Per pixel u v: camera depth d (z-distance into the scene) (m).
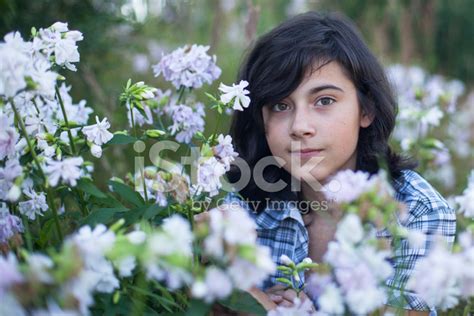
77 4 3.02
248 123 1.88
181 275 1.05
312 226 1.82
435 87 3.30
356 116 1.72
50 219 1.53
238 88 1.64
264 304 1.45
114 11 3.24
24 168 1.36
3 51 1.21
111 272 1.09
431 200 1.72
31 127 1.50
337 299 1.09
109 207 1.58
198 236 1.06
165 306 1.26
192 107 1.99
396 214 1.40
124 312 1.21
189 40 4.15
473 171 1.81
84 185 1.37
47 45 1.50
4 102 1.37
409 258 1.55
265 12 4.36
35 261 0.98
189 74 1.88
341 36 1.75
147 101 1.94
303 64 1.67
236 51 4.09
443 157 2.73
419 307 1.51
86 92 2.92
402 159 1.92
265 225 1.78
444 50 6.38
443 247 1.10
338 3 5.55
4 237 1.41
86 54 3.01
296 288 1.42
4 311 0.96
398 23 4.79
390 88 1.92
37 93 1.34
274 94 1.69
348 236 1.09
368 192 1.16
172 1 4.38
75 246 0.98
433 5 5.04
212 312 1.33
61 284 0.96
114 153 2.53
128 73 3.53
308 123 1.65
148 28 4.02
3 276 0.94
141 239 1.06
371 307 1.09
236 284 1.01
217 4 3.78
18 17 2.79
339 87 1.68
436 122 2.86
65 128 1.57
